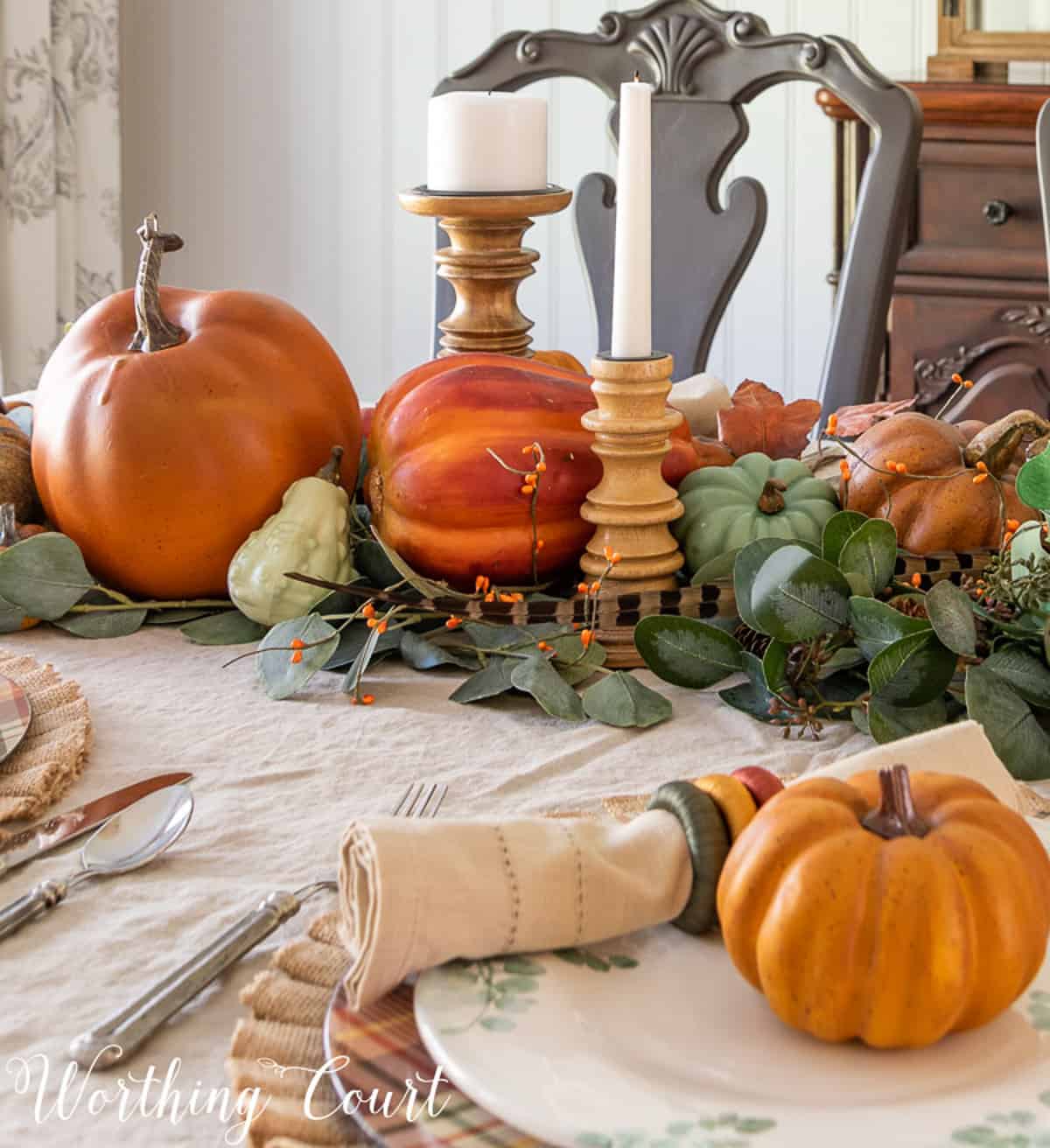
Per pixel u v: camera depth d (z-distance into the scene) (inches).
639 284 34.9
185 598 40.1
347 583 37.6
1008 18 93.0
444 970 19.0
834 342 60.4
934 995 17.3
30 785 27.8
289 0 117.1
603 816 26.0
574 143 114.9
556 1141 15.8
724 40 61.9
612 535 35.9
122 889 24.5
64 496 38.9
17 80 99.7
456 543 36.9
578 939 19.6
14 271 102.5
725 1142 15.7
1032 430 36.2
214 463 38.1
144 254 39.3
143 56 120.8
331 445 40.1
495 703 33.9
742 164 111.6
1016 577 31.8
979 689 29.4
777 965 17.8
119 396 38.1
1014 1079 17.3
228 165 121.6
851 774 21.5
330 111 118.6
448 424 36.8
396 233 119.8
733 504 36.8
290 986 20.0
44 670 33.8
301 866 25.4
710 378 45.1
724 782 21.2
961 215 88.1
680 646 32.6
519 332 44.8
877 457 36.7
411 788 28.0
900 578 33.9
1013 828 18.6
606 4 111.7
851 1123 16.2
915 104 59.4
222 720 32.6
